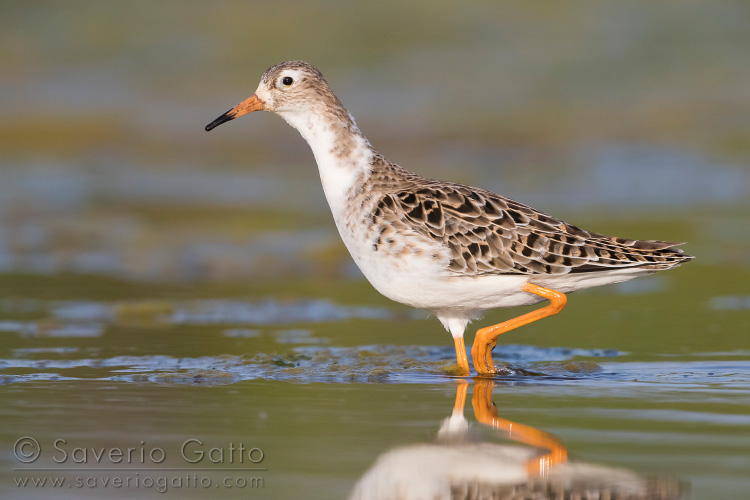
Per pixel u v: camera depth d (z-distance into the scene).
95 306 15.45
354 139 11.76
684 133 30.83
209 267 18.72
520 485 7.69
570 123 31.81
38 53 37.50
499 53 37.50
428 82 35.16
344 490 7.57
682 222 21.23
